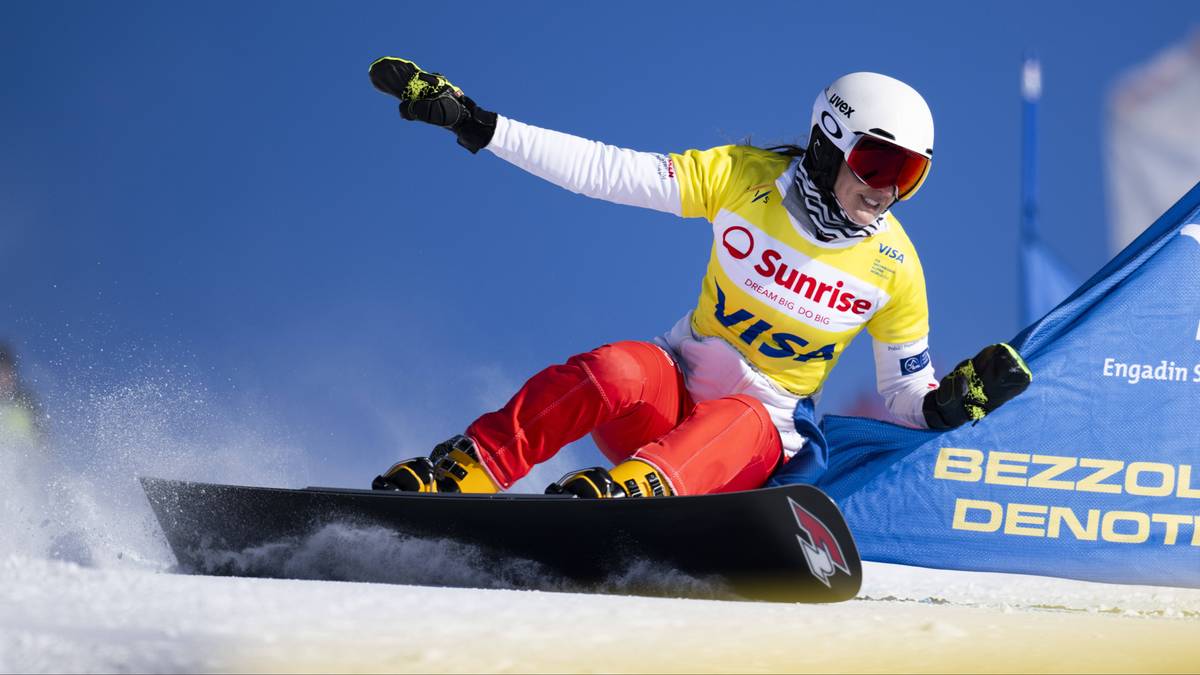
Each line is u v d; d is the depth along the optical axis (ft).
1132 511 51.55
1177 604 45.88
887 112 45.03
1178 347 51.96
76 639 20.57
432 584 38.58
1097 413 51.85
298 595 28.19
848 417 52.16
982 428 52.03
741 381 48.93
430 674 18.78
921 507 52.29
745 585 37.01
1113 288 52.54
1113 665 20.34
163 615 23.75
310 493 39.22
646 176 47.88
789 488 35.42
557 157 47.47
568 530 37.76
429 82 46.39
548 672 19.11
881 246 47.91
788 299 47.75
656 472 42.75
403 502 38.81
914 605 36.76
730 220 48.08
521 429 45.16
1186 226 52.70
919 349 49.88
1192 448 51.57
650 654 20.88
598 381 45.91
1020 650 21.80
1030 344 52.16
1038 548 51.78
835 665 20.07
